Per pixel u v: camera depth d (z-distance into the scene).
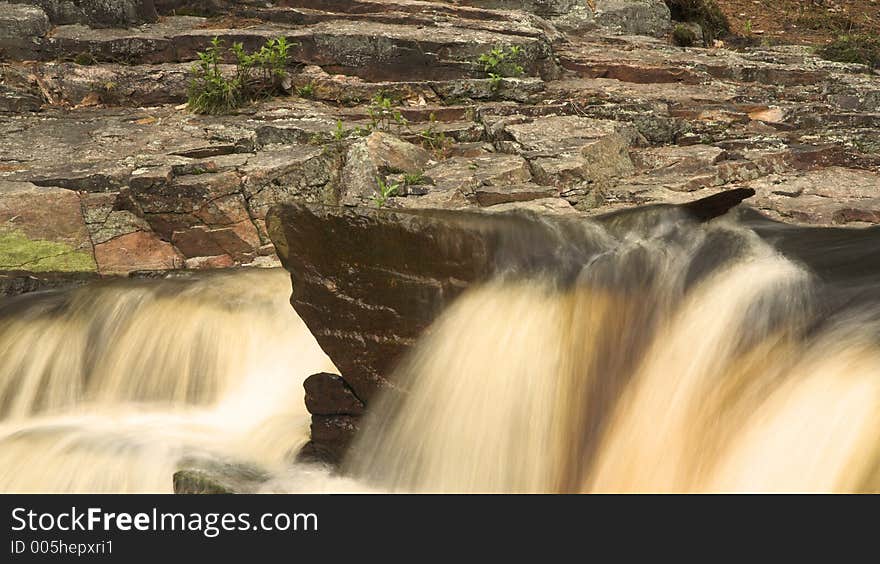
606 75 21.12
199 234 15.09
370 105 19.34
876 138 17.94
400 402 10.96
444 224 10.72
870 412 8.60
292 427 12.04
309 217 10.92
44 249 14.55
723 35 27.14
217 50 20.27
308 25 21.55
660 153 17.06
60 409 13.29
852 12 30.58
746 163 16.41
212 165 15.91
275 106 19.12
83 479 11.60
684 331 10.40
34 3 20.91
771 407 9.45
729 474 9.48
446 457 10.77
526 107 18.59
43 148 17.03
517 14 22.34
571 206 15.09
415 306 10.84
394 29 20.75
